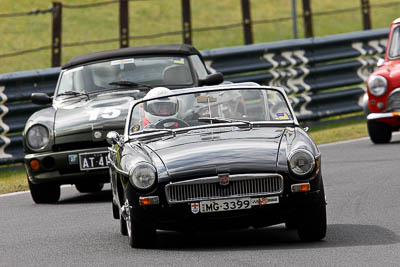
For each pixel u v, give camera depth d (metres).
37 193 39.25
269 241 25.52
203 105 28.33
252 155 24.27
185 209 23.92
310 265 21.02
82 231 29.69
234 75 65.19
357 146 52.03
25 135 39.31
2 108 54.94
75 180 38.56
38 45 131.00
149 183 24.20
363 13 75.44
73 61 43.50
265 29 151.12
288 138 25.50
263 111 28.06
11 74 55.53
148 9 158.00
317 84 66.12
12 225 32.69
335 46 67.69
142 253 24.44
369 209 30.59
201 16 156.75
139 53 42.84
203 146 25.27
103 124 38.41
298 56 65.94
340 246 23.64
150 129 27.97
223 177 23.72
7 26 139.62
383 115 51.59
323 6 169.75
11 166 55.75
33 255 25.45
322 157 48.16
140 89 41.19
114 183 28.97
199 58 44.22
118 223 31.05
